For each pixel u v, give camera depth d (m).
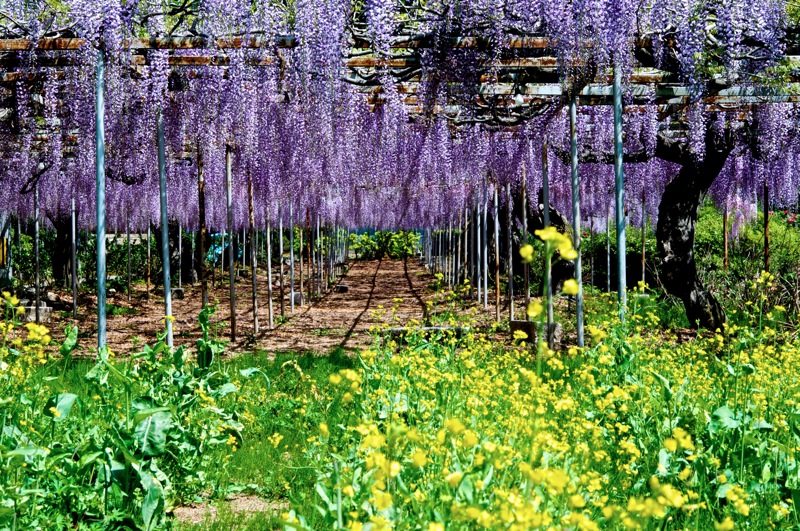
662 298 13.74
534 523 1.90
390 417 3.86
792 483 3.64
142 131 9.10
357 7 7.95
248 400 5.79
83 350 9.52
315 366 7.78
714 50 7.87
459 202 17.55
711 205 16.97
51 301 15.36
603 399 4.02
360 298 19.41
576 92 8.28
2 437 3.34
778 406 4.65
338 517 2.25
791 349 5.30
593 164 13.30
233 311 10.79
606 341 5.09
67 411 3.73
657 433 4.10
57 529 3.24
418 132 10.80
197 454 4.32
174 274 22.48
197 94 8.77
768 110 10.29
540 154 11.54
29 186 13.90
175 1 8.11
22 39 7.68
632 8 7.41
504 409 4.07
